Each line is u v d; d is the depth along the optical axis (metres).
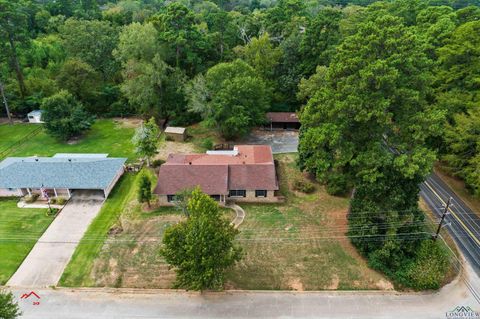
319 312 28.41
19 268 32.53
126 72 61.00
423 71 32.19
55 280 31.34
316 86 53.25
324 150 34.84
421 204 39.94
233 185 41.16
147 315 28.34
